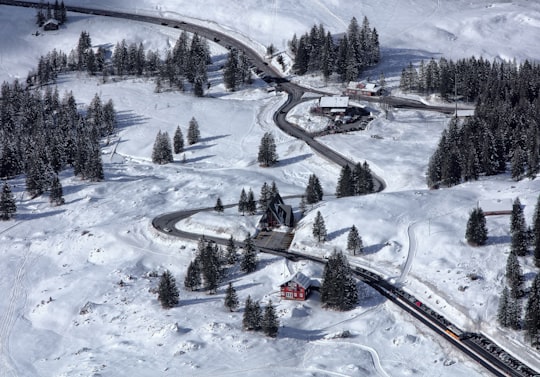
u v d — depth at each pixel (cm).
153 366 11506
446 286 12988
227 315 12888
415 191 16838
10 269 16212
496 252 13688
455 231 14588
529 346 11194
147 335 12600
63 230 17725
